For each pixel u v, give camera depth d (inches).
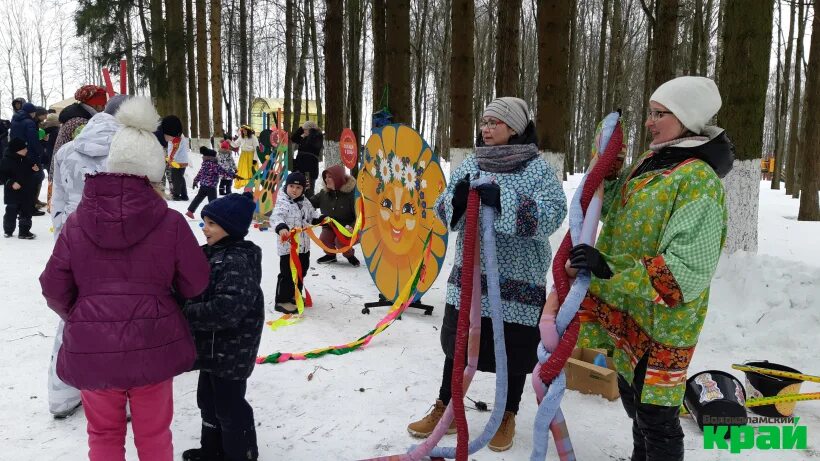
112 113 130.4
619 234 93.8
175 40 663.8
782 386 135.2
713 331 188.9
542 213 107.2
